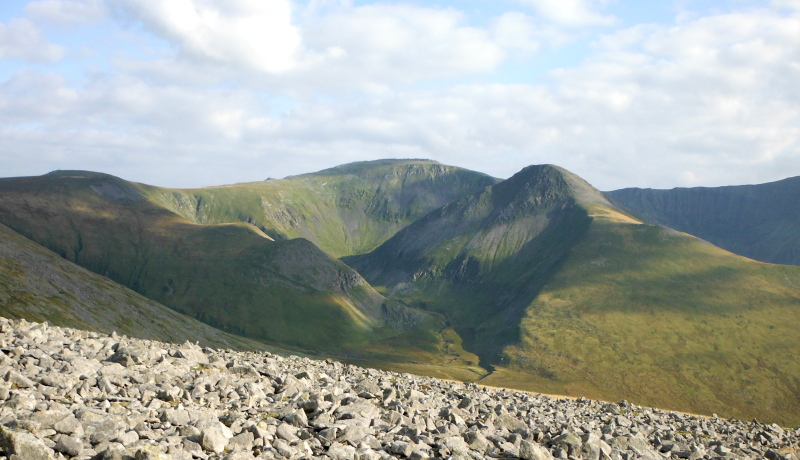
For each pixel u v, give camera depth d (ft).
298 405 69.00
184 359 86.63
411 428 67.10
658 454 85.25
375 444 58.34
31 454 41.11
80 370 67.92
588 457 69.31
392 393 85.20
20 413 49.39
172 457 44.42
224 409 63.67
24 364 67.87
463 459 56.80
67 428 47.55
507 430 78.28
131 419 52.70
